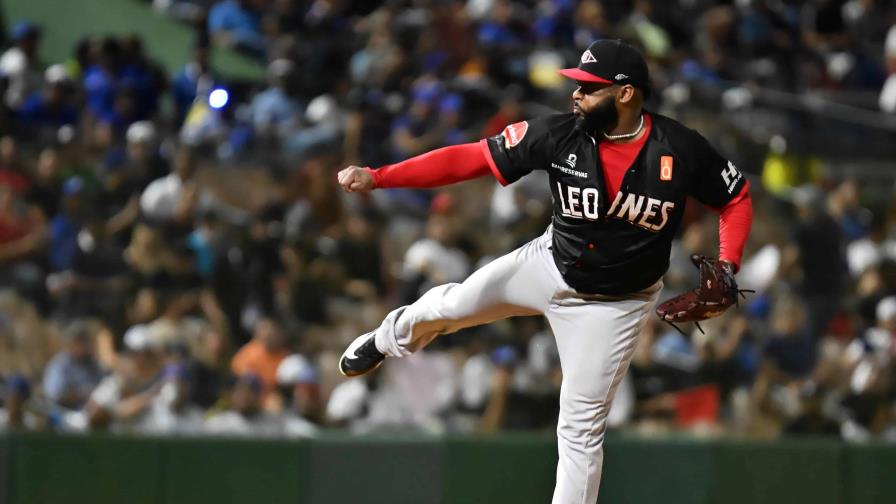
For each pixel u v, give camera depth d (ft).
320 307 115.34
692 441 102.32
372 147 137.59
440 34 158.51
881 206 165.27
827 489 106.01
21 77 135.03
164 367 103.55
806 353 125.39
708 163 58.49
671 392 114.62
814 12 197.36
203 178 130.31
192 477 89.92
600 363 60.29
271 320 108.88
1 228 109.91
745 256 149.69
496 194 141.08
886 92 180.55
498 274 61.26
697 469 102.01
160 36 175.32
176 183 117.50
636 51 57.41
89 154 123.65
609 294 59.62
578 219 58.44
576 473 61.31
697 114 164.45
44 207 114.32
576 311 60.18
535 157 58.23
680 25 187.11
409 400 109.50
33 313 106.93
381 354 65.36
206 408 104.22
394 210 135.85
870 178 168.96
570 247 59.00
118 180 118.11
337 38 161.99
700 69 172.04
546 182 138.62
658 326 117.70
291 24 163.12
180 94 146.72
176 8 184.03
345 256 119.44
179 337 106.73
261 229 118.42
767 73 176.35
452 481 95.66
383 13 165.99
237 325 111.86
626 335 60.29
